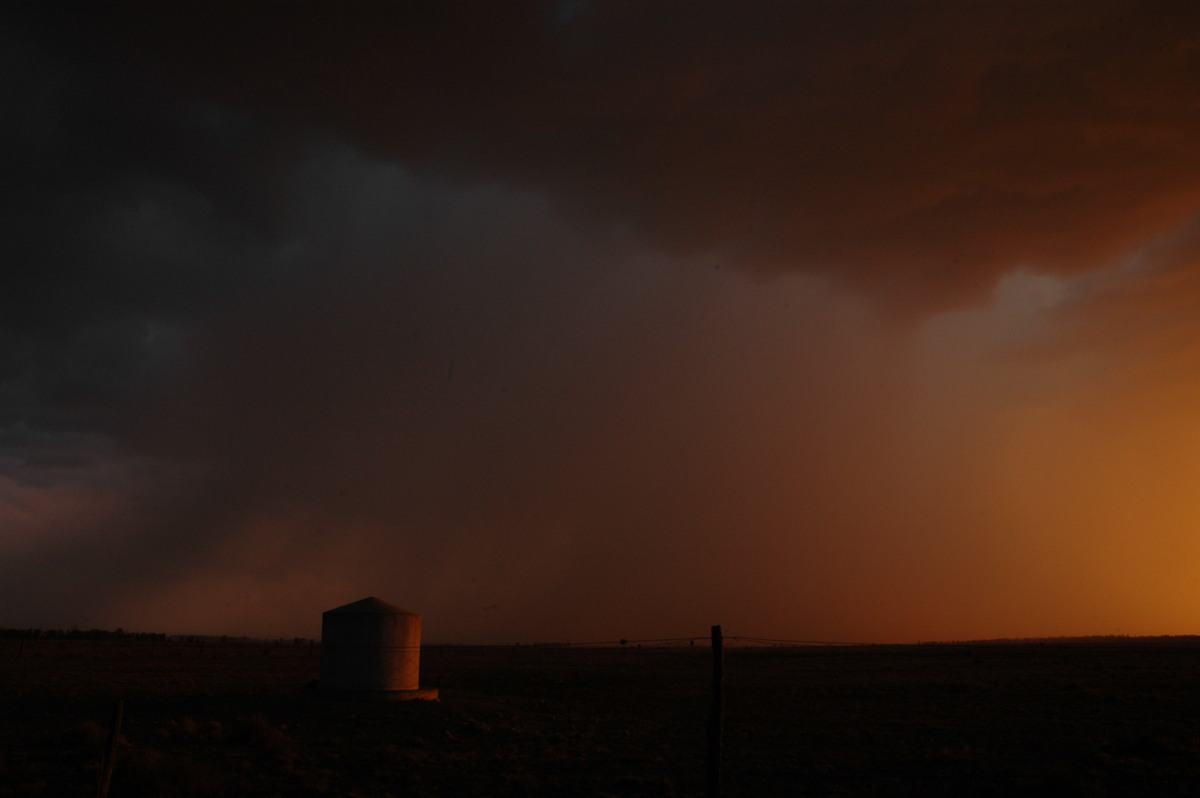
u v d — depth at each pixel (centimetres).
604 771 2819
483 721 4044
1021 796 2420
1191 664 8988
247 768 2692
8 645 14338
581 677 8100
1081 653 13262
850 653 15700
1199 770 2672
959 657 12481
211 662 9862
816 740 3594
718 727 1581
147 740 3177
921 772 2827
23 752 2820
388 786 2528
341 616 4484
